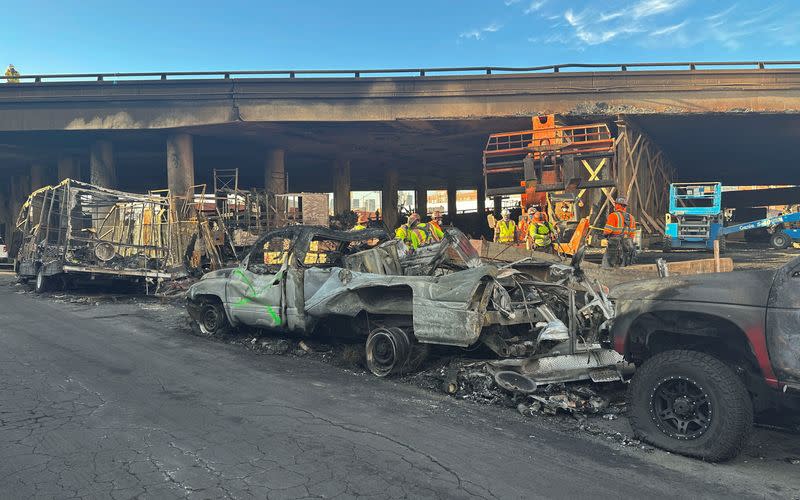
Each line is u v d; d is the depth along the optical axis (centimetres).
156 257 1474
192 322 916
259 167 3453
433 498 327
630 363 490
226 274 834
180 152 2219
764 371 369
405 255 775
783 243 2583
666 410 414
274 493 331
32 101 2144
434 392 559
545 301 641
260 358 709
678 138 2658
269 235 795
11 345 776
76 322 995
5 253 2581
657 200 2769
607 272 1084
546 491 338
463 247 692
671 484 352
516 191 1560
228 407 502
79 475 353
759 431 458
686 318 413
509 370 545
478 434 439
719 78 1966
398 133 2359
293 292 725
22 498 321
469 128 2262
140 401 517
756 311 373
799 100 1933
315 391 559
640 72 1994
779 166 3888
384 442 418
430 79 2084
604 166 1930
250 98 2100
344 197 3114
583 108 2023
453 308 559
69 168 2719
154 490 333
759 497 335
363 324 694
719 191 2258
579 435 441
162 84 2112
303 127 2216
